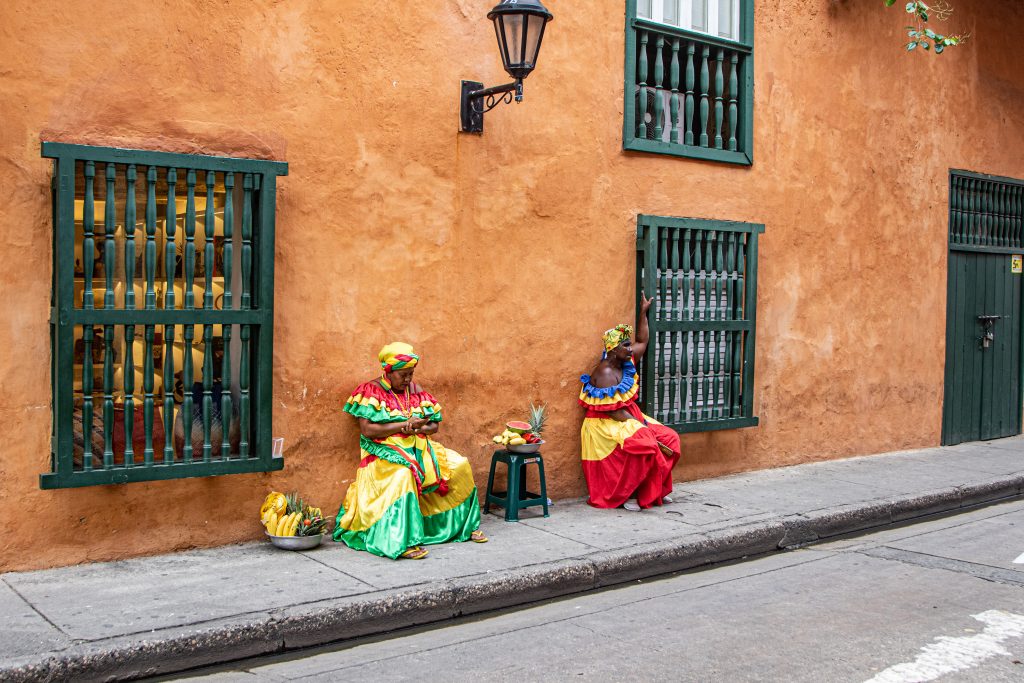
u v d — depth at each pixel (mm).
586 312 7402
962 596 5570
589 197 7375
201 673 4312
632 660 4480
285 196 5934
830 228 9094
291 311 5988
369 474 5938
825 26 8922
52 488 5105
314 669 4363
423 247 6520
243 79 5750
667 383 7945
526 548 5949
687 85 7934
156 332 5652
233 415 5887
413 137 6434
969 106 10438
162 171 5629
